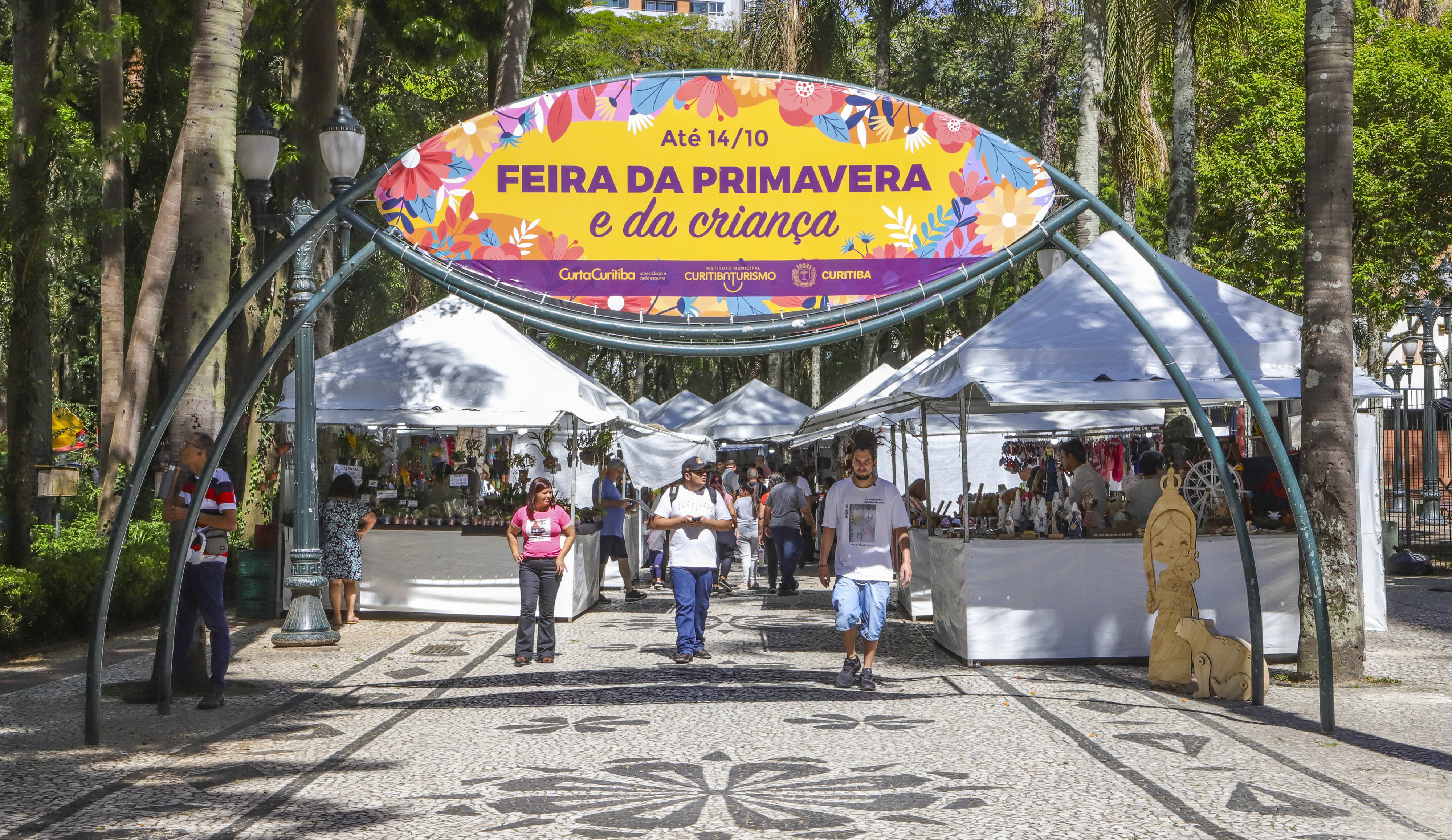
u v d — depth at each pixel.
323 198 17.45
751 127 8.43
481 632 13.12
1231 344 10.21
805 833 5.39
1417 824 5.46
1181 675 9.07
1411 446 25.11
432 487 14.97
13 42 13.78
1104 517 11.05
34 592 11.46
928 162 8.45
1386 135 27.69
